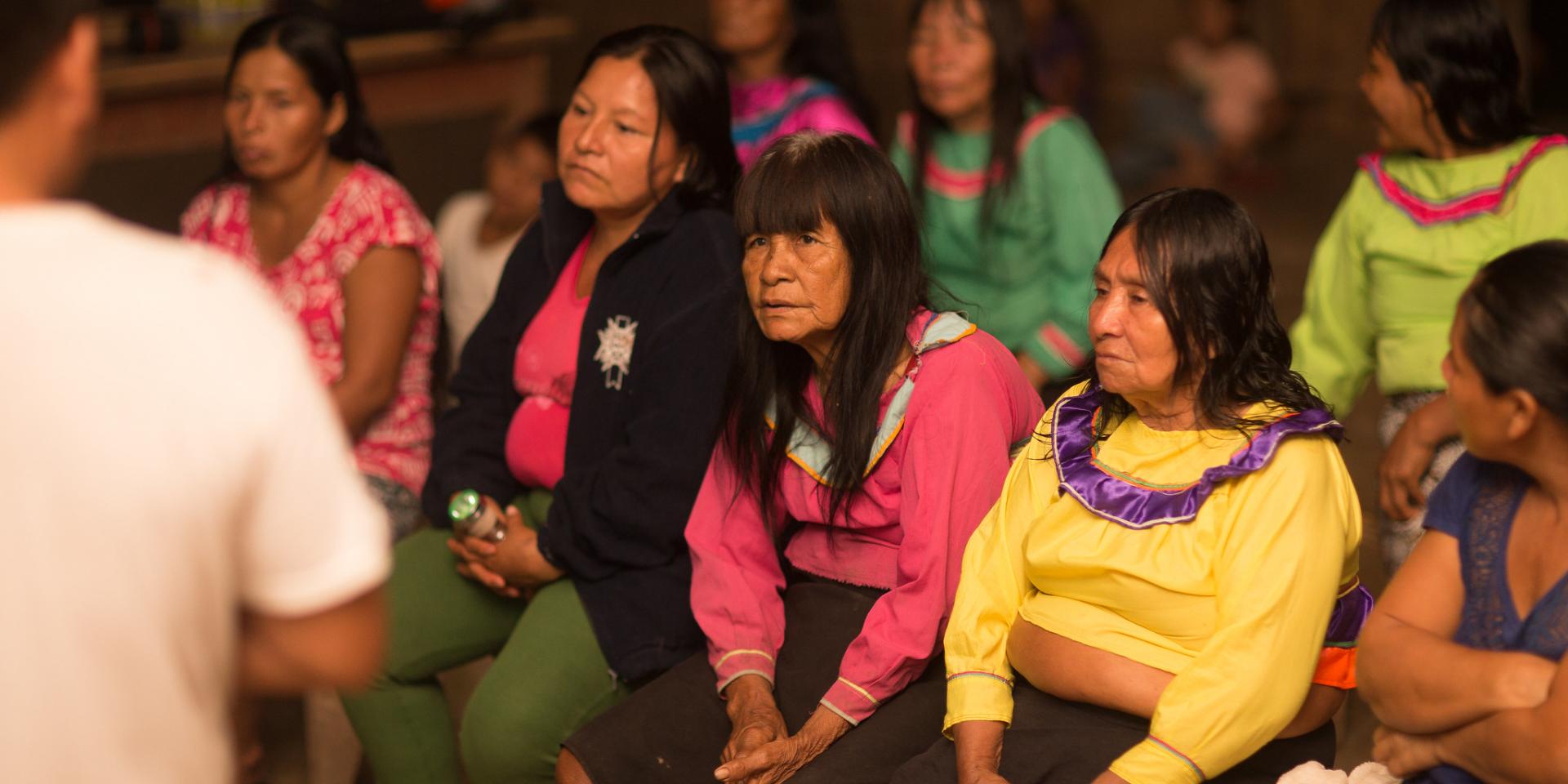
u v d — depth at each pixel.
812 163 1.94
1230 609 1.64
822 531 2.16
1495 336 1.38
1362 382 2.72
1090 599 1.76
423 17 4.64
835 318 1.97
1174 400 1.76
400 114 4.65
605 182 2.34
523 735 2.21
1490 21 2.30
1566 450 1.42
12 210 1.04
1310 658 1.65
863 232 1.95
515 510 2.45
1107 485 1.75
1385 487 2.41
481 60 4.76
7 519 1.00
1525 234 2.34
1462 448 2.31
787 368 2.10
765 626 2.12
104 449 1.00
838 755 1.91
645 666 2.24
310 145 2.84
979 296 3.32
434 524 2.63
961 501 1.95
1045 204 3.18
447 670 2.50
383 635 1.18
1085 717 1.80
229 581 1.07
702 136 2.39
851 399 1.99
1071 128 3.18
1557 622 1.46
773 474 2.13
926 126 3.28
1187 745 1.62
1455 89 2.33
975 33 3.09
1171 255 1.66
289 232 2.89
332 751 2.74
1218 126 7.28
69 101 1.10
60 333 1.00
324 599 1.10
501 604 2.50
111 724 1.03
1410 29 2.34
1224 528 1.68
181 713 1.06
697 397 2.27
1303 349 2.73
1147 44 8.03
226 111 2.84
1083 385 1.92
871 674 1.95
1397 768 1.56
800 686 2.05
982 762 1.78
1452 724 1.48
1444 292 2.42
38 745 1.01
